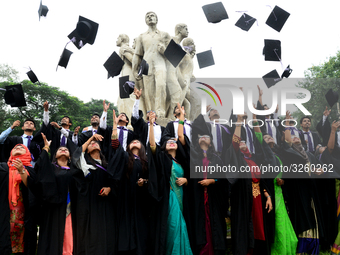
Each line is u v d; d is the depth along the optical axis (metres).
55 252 5.27
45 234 5.38
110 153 6.13
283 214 6.11
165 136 6.88
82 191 5.56
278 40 7.33
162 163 5.73
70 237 5.45
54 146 7.49
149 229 5.67
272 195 6.16
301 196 6.37
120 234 5.52
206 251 5.61
